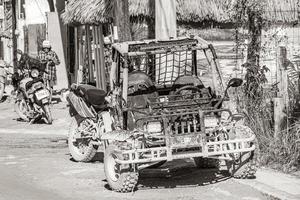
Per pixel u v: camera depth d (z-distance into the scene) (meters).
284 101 13.39
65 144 16.48
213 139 11.55
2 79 27.67
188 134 10.84
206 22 19.05
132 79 11.91
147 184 11.68
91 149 13.66
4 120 21.34
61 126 19.75
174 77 12.59
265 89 14.06
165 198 10.52
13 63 33.69
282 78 13.53
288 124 13.09
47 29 30.31
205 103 11.33
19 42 36.16
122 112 11.52
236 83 11.74
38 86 20.19
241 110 13.58
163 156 10.79
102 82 23.45
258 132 13.27
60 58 29.38
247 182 11.38
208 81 15.44
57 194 10.95
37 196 10.79
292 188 10.86
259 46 16.05
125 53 11.57
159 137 10.74
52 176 12.42
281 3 18.30
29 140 17.16
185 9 18.55
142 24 18.66
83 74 26.67
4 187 11.52
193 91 11.80
